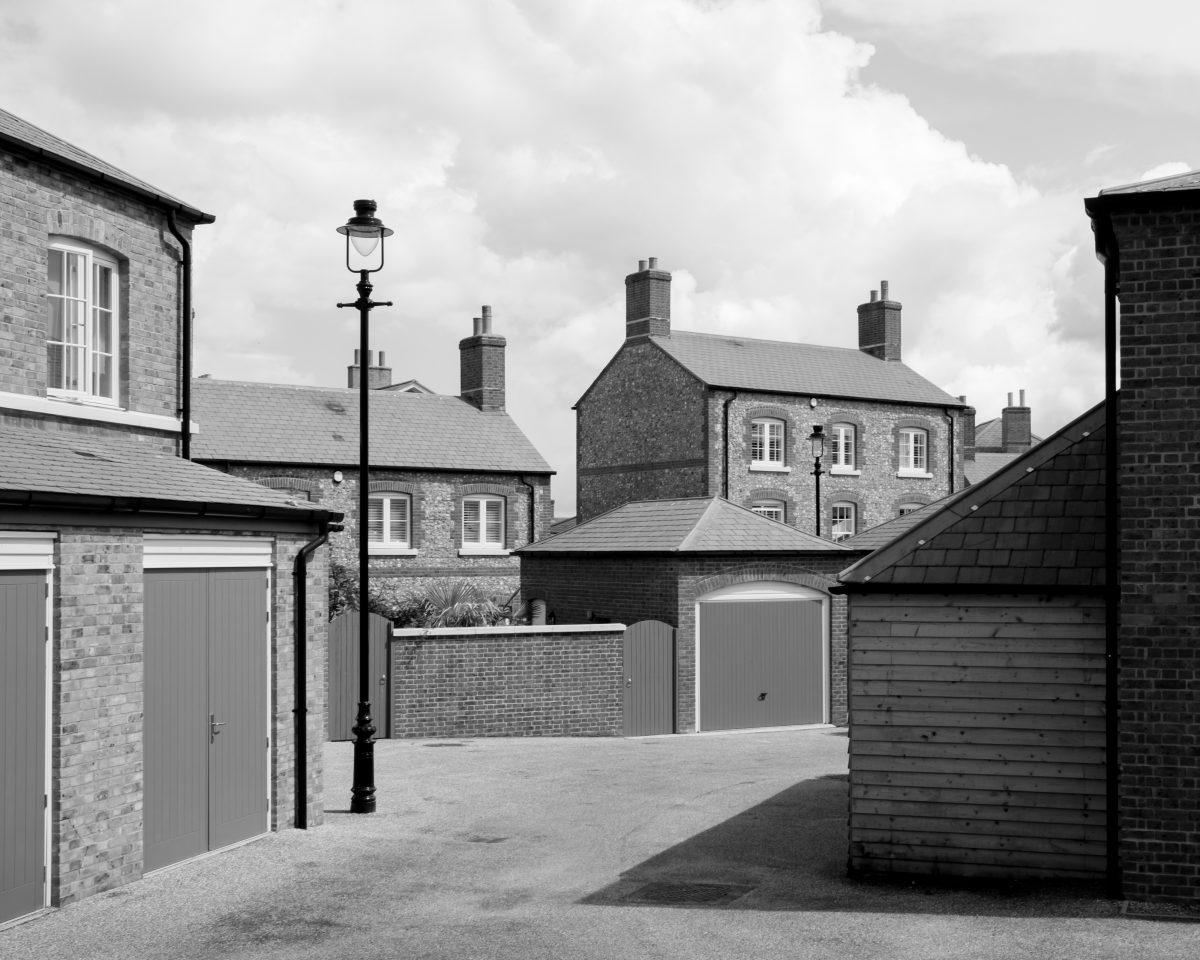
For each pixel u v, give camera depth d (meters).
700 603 23.53
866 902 10.37
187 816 11.64
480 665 21.80
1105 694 10.63
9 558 9.53
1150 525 10.02
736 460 39.81
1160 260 10.06
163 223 14.81
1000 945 9.03
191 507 11.25
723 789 16.17
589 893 10.84
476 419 40.81
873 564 11.22
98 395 13.95
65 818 10.01
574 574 26.31
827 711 24.53
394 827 13.60
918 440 44.47
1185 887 9.94
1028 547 11.00
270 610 12.98
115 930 9.54
